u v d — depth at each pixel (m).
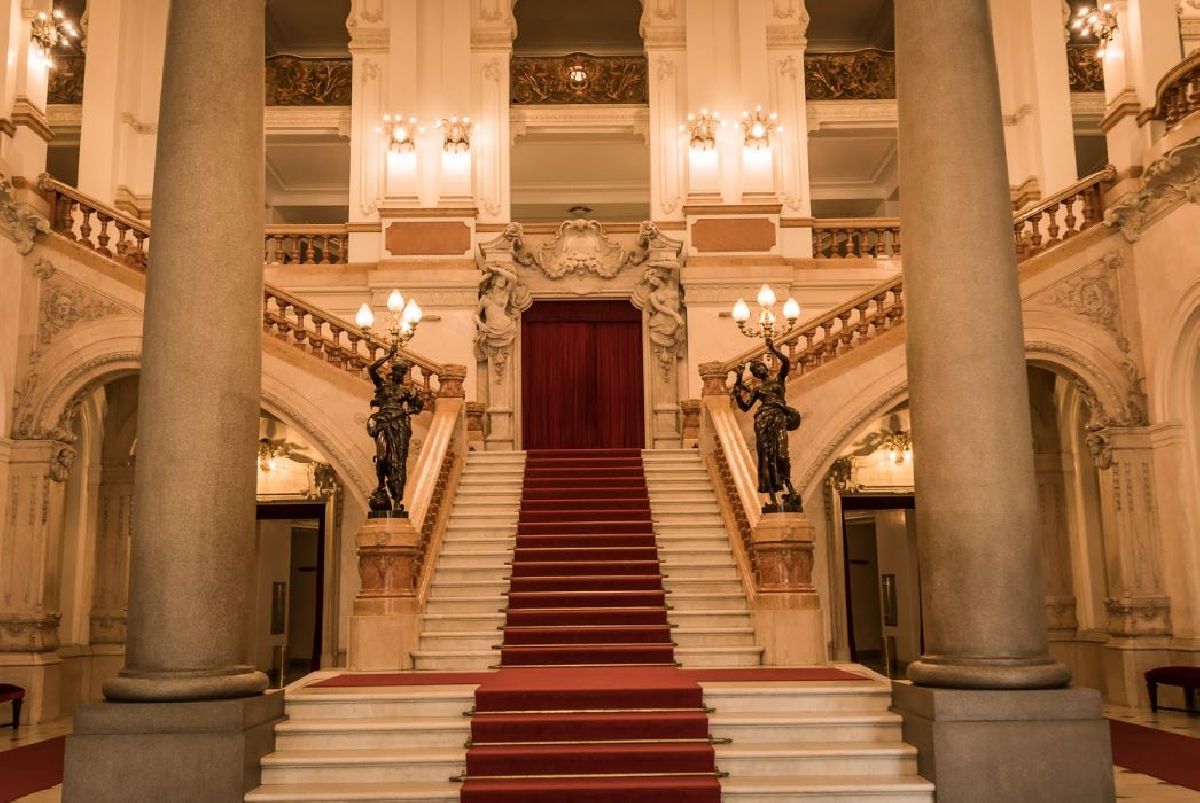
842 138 20.38
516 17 20.84
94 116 16.83
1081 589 15.40
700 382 16.36
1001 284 6.16
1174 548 12.33
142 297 13.10
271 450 16.34
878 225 17.02
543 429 16.88
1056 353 13.09
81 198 13.35
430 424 13.26
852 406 12.98
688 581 10.52
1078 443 15.55
